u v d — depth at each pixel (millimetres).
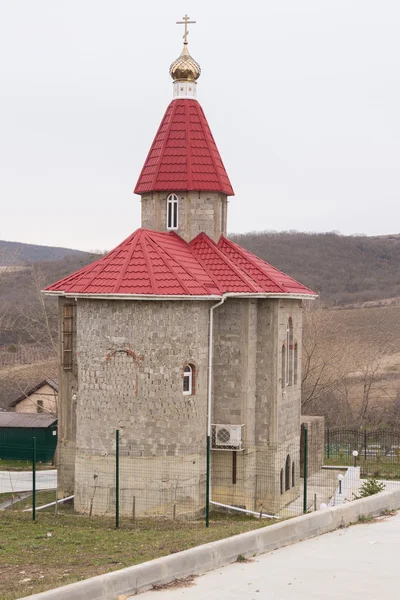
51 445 50281
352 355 76312
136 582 12875
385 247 142750
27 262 95688
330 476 37625
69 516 26609
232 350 30156
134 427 27375
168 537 21125
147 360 27359
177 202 32750
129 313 27453
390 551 14828
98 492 27594
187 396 27969
